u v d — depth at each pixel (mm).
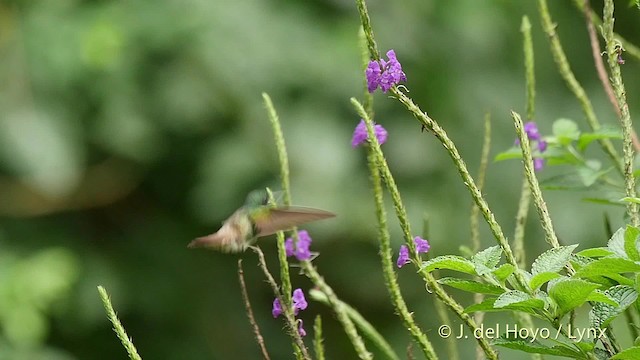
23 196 11133
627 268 2764
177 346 11422
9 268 10250
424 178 10602
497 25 11180
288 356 11586
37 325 9977
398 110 10758
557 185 4246
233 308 11617
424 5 10945
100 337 11430
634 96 11445
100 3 10609
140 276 11438
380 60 3188
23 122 10211
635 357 2822
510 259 3102
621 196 4094
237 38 10414
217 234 3461
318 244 10461
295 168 10148
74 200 11352
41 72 10359
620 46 3453
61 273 10211
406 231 3283
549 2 11492
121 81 10367
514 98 11211
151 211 11773
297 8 10742
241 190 10328
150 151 10727
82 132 10547
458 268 2922
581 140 4250
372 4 10781
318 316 3502
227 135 10484
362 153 10484
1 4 10539
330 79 10422
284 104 10367
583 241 10438
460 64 11078
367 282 10992
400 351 10383
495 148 10914
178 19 10414
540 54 11391
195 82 10398
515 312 3738
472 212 4172
